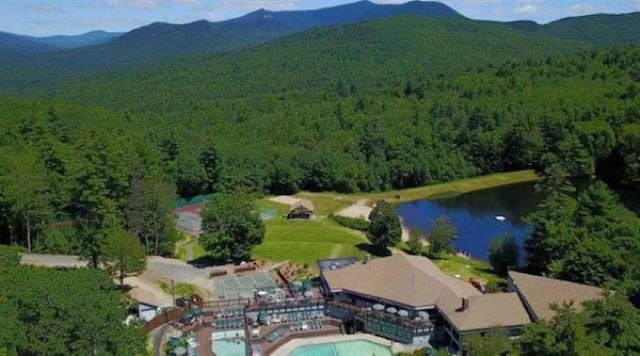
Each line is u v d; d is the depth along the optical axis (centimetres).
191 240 11869
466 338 6938
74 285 6134
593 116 18262
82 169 9719
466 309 7212
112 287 7531
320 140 19188
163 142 17388
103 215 9525
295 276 9562
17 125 15962
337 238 11806
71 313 5253
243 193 10794
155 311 8031
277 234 11994
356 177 16762
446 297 7631
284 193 16850
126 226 10231
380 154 17662
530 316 7162
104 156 9981
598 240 8531
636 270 7906
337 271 8612
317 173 16888
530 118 18562
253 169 16575
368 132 18662
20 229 10906
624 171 16312
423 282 7912
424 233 12938
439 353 6712
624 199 15325
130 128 18950
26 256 9756
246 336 7662
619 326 4922
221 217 10025
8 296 5916
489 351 6219
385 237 10731
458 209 14962
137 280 9000
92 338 5272
